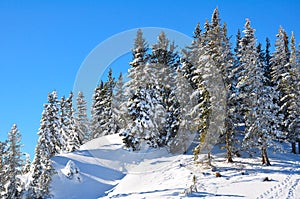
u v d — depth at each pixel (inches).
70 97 1536.7
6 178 872.3
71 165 1048.8
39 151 949.2
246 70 1180.5
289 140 1412.4
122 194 837.2
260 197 775.1
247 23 1223.5
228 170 1031.6
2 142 892.6
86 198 903.1
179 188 831.1
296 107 1403.8
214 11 1254.9
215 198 762.2
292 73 1462.8
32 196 883.4
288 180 925.8
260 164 1119.0
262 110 1120.8
